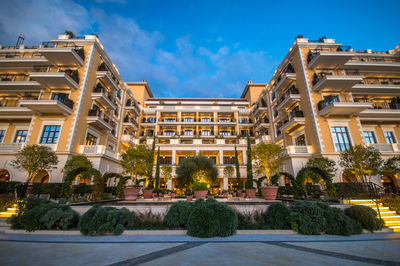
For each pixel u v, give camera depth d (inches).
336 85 768.9
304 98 834.2
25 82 791.7
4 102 866.1
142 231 285.3
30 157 526.9
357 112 751.1
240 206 349.7
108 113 988.6
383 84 848.9
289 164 783.1
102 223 286.4
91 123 824.3
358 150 525.7
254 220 330.6
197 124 1451.8
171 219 307.0
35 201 335.9
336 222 288.8
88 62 835.4
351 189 495.8
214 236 270.5
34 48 880.3
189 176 777.6
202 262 160.4
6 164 699.4
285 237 266.1
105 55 962.7
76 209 342.3
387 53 919.7
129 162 578.2
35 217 299.4
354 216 317.1
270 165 626.5
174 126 1494.8
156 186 753.0
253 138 1354.6
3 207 396.5
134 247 214.8
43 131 734.5
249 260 166.2
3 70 866.8
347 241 248.2
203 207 289.0
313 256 180.2
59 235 280.4
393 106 833.5
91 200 531.8
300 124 837.2
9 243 233.9
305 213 302.4
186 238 259.3
